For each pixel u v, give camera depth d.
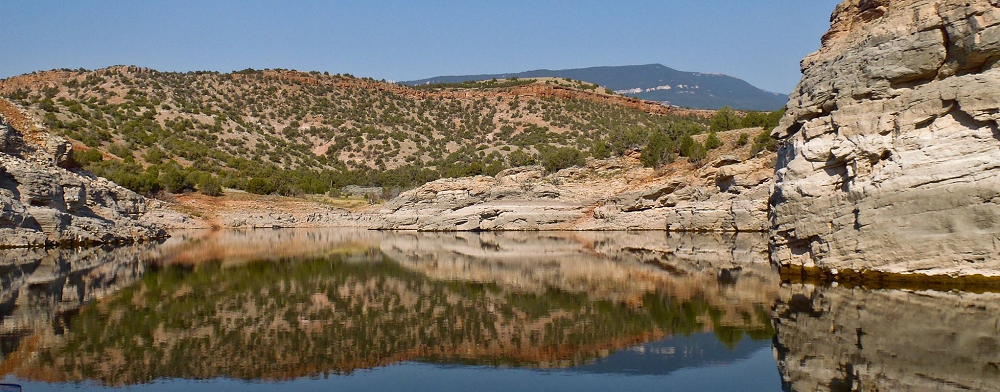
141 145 123.06
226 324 23.56
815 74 30.92
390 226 83.06
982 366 16.03
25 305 26.83
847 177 27.33
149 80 169.00
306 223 91.00
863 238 26.38
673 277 33.44
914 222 25.19
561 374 17.62
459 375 17.62
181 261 43.78
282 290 31.28
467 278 35.25
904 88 26.58
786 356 17.70
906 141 25.69
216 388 16.50
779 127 32.50
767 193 58.09
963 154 24.48
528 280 34.06
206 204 91.25
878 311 21.91
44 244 50.59
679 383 16.53
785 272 30.03
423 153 157.62
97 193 62.19
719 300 26.45
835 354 17.59
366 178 129.38
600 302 27.31
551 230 74.88
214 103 171.00
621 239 58.81
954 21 25.05
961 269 24.44
